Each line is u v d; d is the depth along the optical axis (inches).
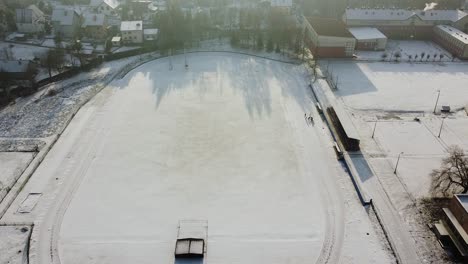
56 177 2549.2
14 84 3720.5
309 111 3321.9
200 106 3358.8
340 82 3846.0
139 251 2060.8
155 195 2425.0
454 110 3415.4
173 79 3823.8
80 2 6023.6
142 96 3503.9
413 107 3447.3
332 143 2928.2
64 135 2967.5
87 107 3339.1
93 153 2773.1
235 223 2237.9
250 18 5113.2
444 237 2121.1
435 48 4808.1
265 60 4271.7
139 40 4667.8
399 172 2647.6
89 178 2549.2
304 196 2440.9
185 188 2482.8
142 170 2623.0
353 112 3344.0
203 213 2300.7
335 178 2596.0
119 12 5689.0
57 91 3619.6
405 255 2065.7
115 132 3002.0
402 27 5049.2
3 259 1994.3
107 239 2127.2
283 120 3186.5
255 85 3730.3
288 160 2741.1
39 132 3016.7
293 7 6013.8
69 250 2058.3
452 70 4195.4
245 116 3228.3
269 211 2325.3
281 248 2092.8
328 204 2386.8
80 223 2222.0
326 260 2033.7
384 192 2474.2
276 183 2536.9
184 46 4549.7
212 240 2126.0
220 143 2898.6
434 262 2028.8
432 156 2812.5
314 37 4434.1
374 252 2079.2
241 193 2453.2
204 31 4945.9
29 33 4800.7
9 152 2778.1
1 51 4315.9
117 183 2513.5
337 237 2164.1
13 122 3159.5
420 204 2381.9
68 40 4694.9
